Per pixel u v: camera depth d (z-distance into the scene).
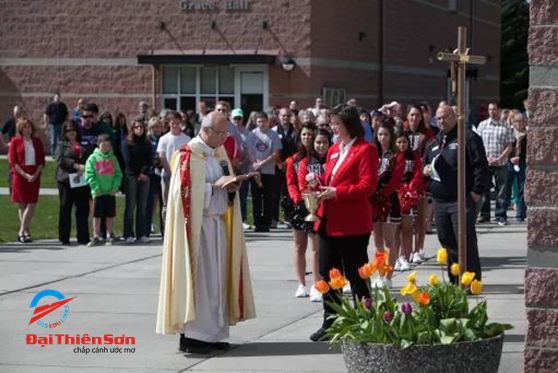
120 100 50.28
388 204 17.84
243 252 13.91
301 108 47.44
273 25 47.56
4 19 51.53
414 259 21.56
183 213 13.39
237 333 14.91
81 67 50.78
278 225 29.50
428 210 25.41
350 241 14.00
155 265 21.73
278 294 18.03
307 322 15.67
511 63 87.50
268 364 13.08
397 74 57.31
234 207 13.84
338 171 14.00
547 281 10.43
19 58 51.53
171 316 13.36
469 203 17.20
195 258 13.41
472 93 71.44
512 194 32.88
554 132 10.35
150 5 49.38
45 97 51.31
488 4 75.94
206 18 48.53
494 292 17.91
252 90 48.28
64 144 25.14
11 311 16.70
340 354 13.54
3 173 42.75
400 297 16.98
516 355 13.09
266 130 27.59
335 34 49.75
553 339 10.44
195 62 48.03
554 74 10.35
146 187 25.48
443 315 11.03
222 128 13.66
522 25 87.44
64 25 50.88
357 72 52.44
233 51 48.16
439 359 10.47
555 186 10.38
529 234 10.47
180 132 25.36
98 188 24.91
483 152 17.08
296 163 17.03
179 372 12.80
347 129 14.05
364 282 14.06
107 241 25.48
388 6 55.88
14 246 24.88
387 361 10.55
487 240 25.59
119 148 28.41
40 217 30.78
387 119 17.98
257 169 27.23
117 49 50.09
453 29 67.50
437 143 17.38
